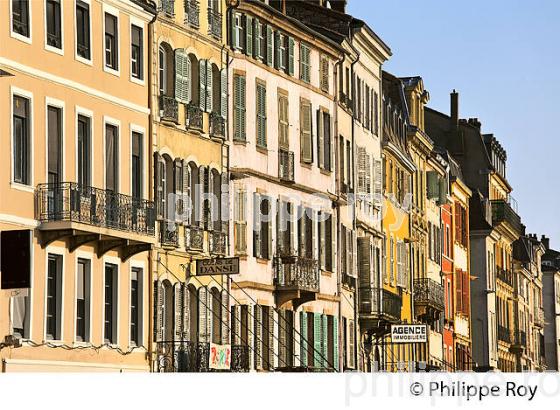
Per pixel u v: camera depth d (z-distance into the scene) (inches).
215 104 4357.8
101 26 3718.0
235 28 4473.4
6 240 3184.1
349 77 5447.8
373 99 5797.2
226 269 4079.7
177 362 3988.7
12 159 3316.9
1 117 3287.4
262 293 4537.4
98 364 3604.8
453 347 7337.6
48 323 3440.0
